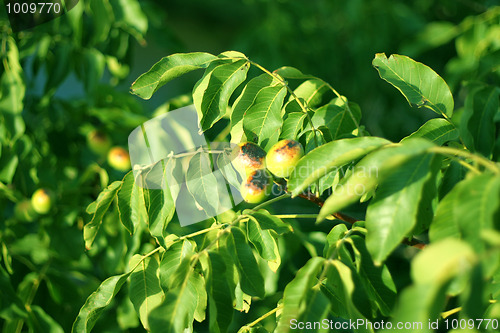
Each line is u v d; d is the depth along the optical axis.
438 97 1.26
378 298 1.17
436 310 0.99
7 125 1.52
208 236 1.19
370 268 1.17
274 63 2.21
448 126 1.24
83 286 1.68
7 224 1.62
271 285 1.49
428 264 0.94
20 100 1.53
